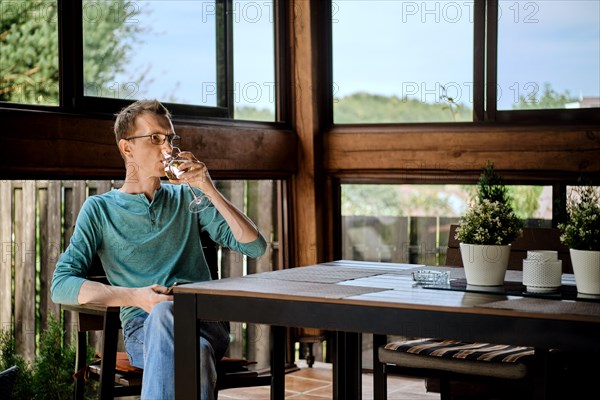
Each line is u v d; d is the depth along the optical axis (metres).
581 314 1.95
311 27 4.52
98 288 2.59
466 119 4.39
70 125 3.41
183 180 2.72
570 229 2.29
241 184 4.46
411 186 4.52
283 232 4.61
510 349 2.68
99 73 3.63
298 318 2.27
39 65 3.45
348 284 2.48
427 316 2.11
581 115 4.16
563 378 2.71
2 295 3.58
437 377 2.69
